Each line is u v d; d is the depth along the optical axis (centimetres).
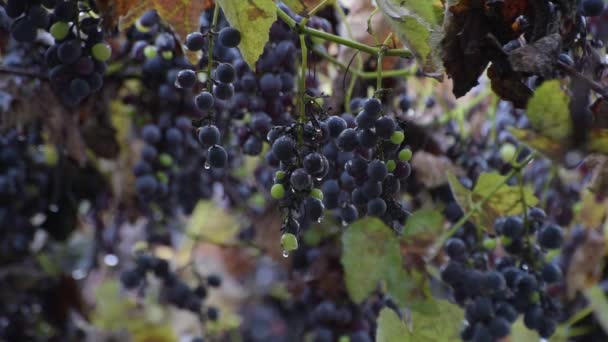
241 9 97
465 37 97
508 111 126
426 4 98
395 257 99
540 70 94
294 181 92
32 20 99
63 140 126
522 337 120
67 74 100
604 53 107
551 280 108
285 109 112
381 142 96
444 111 130
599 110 94
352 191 100
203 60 111
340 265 123
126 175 131
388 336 102
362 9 119
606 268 130
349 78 118
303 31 99
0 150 130
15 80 123
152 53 119
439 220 100
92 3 105
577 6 98
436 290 122
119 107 129
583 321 130
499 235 109
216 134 95
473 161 125
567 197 128
